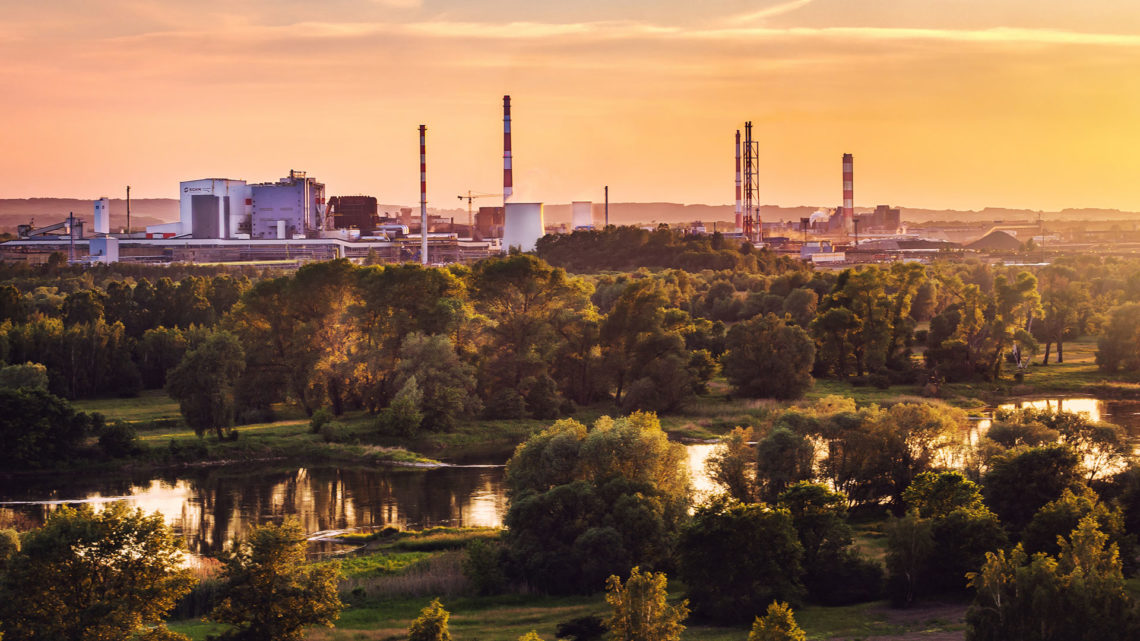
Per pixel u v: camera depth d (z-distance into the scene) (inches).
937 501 3211.1
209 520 4288.9
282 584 2598.4
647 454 3602.4
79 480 5054.1
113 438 5334.6
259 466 5354.3
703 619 2861.7
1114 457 3782.0
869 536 3577.8
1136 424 5797.2
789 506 3097.9
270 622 2586.1
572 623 2755.9
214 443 5565.9
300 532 2691.9
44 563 2426.2
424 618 2407.7
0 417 5206.7
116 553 2474.2
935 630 2628.0
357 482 4977.9
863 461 3986.2
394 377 6343.5
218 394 5595.5
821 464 3973.9
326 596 2645.2
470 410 6186.0
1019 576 2342.5
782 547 2866.6
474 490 4790.8
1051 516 3004.4
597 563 3171.8
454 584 3225.9
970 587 2957.7
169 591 2527.1
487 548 3257.9
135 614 2465.6
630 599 2361.0
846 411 4133.9
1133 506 3472.0
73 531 2461.9
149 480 5059.1
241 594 2578.7
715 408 6417.3
